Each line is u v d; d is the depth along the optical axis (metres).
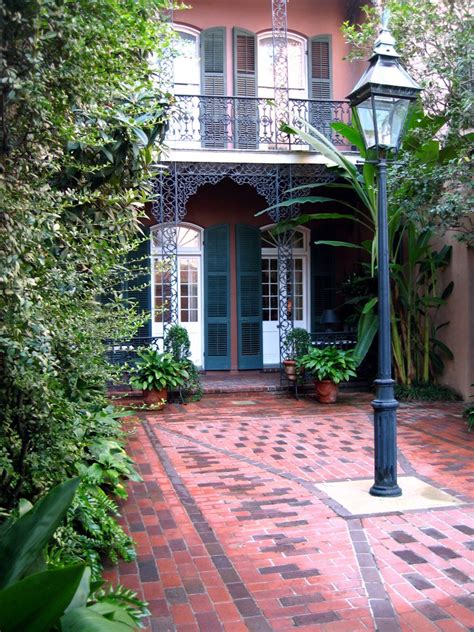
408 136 8.01
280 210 10.96
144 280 11.70
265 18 12.09
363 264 10.27
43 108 2.77
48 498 2.33
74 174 3.93
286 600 3.28
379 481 5.03
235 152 10.30
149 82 4.23
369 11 9.61
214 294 12.32
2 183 2.51
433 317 10.36
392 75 5.05
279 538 4.14
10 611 1.88
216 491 5.21
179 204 10.80
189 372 9.80
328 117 11.52
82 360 3.12
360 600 3.28
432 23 8.20
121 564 3.73
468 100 7.02
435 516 4.52
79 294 3.41
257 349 12.45
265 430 7.70
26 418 2.85
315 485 5.34
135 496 5.09
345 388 10.83
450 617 3.09
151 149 4.61
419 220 8.07
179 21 11.74
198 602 3.25
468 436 7.23
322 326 12.67
